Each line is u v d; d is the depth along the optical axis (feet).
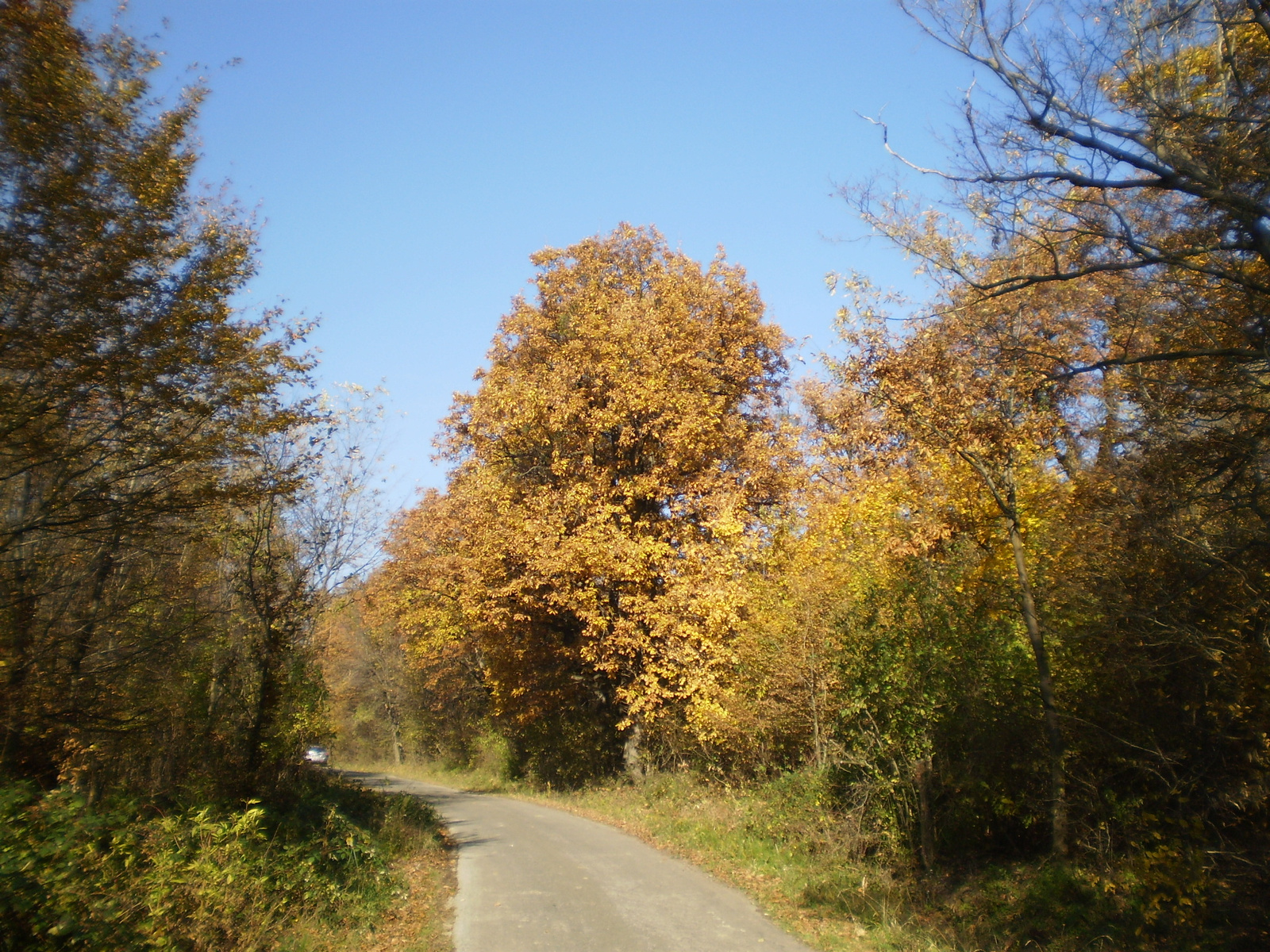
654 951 26.55
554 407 69.56
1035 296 31.99
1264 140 22.13
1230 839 27.63
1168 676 28.73
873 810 38.40
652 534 71.56
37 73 28.17
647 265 83.30
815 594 42.47
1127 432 29.91
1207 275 24.57
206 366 33.19
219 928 24.90
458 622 102.27
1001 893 31.24
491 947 27.14
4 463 30.45
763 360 78.48
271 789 46.52
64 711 36.24
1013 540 34.83
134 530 35.50
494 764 122.42
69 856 21.45
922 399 36.70
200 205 34.47
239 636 49.75
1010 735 34.78
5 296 28.76
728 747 57.82
